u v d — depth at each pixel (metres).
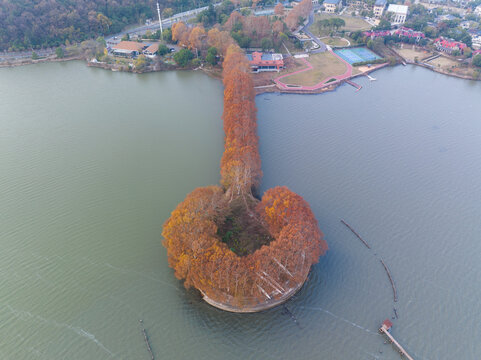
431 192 178.75
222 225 152.00
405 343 116.31
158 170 186.50
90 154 198.25
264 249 123.06
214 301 123.25
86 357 110.38
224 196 162.50
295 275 123.38
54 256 141.25
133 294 128.12
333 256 144.62
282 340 116.06
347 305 126.94
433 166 197.00
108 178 180.62
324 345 115.31
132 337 115.69
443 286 134.25
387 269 139.75
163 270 136.25
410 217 164.12
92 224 155.00
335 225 159.00
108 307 124.12
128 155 197.88
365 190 179.00
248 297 120.44
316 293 130.25
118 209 162.50
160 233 151.00
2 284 130.88
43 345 113.31
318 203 170.25
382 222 161.12
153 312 122.62
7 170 185.50
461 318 123.75
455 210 168.38
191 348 113.19
